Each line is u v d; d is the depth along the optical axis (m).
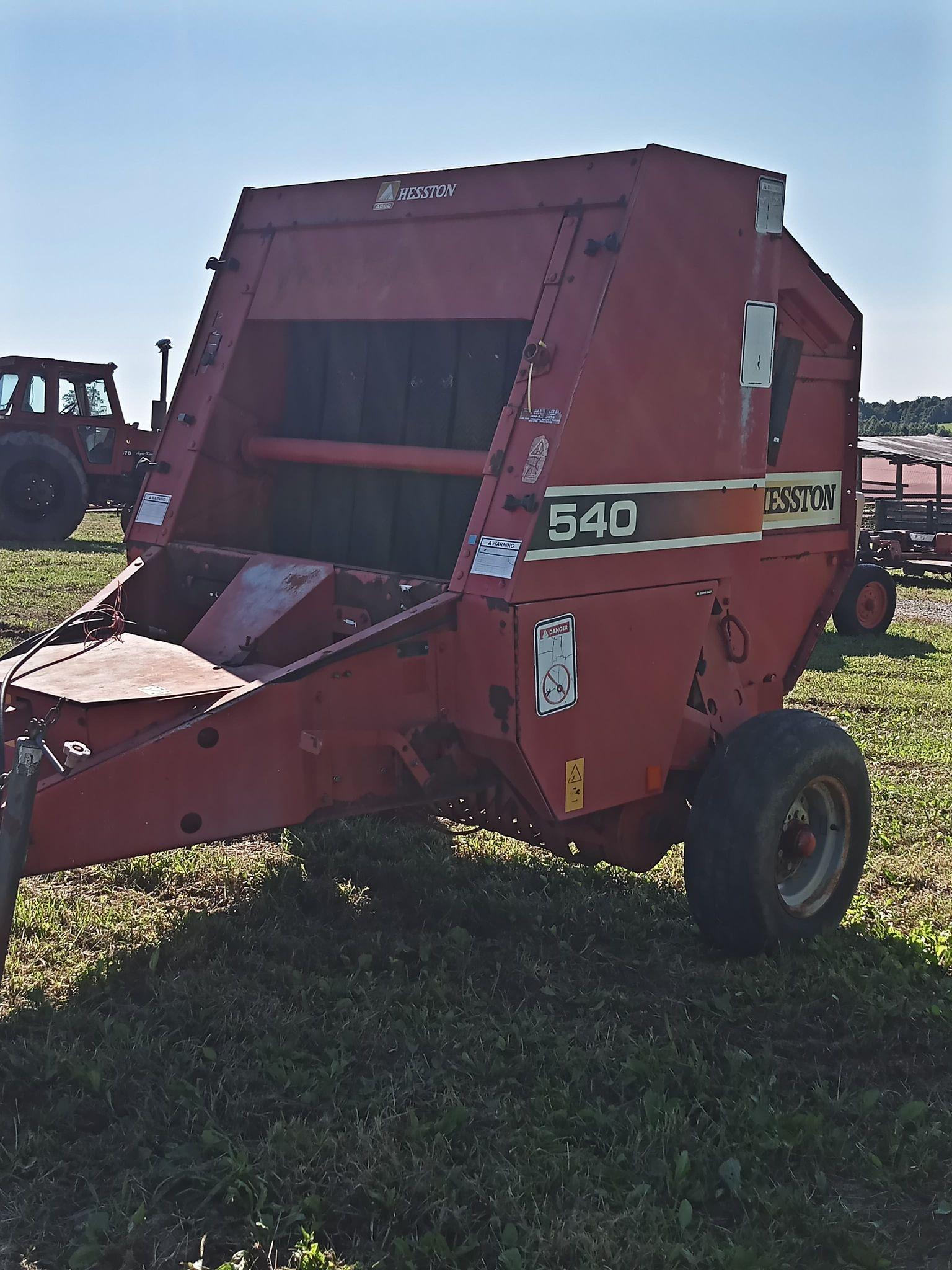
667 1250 3.09
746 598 5.47
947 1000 4.59
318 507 5.90
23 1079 3.73
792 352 5.70
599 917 5.29
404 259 5.27
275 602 4.97
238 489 5.98
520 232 4.90
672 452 4.90
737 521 5.30
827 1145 3.60
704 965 4.94
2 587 14.52
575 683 4.60
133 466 22.52
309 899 5.38
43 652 4.84
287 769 4.20
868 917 5.54
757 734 5.06
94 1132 3.55
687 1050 4.16
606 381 4.57
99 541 21.83
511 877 5.80
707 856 4.95
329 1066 3.90
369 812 4.45
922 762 8.38
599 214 4.69
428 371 5.46
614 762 4.82
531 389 4.57
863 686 11.30
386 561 5.61
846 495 6.19
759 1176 3.44
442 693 4.54
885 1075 4.11
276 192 5.92
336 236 5.57
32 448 20.70
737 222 5.08
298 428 6.00
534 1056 4.04
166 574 5.74
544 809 4.65
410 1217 3.21
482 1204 3.28
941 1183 3.47
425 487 5.46
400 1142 3.50
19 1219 3.16
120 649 4.91
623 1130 3.63
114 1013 4.23
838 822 5.37
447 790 4.66
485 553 4.46
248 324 5.88
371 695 4.35
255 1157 3.40
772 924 4.99
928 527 22.55
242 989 4.40
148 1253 3.05
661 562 4.94
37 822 3.71
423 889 5.50
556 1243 3.09
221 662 4.72
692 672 5.18
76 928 4.92
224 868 5.70
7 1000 4.27
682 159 4.79
